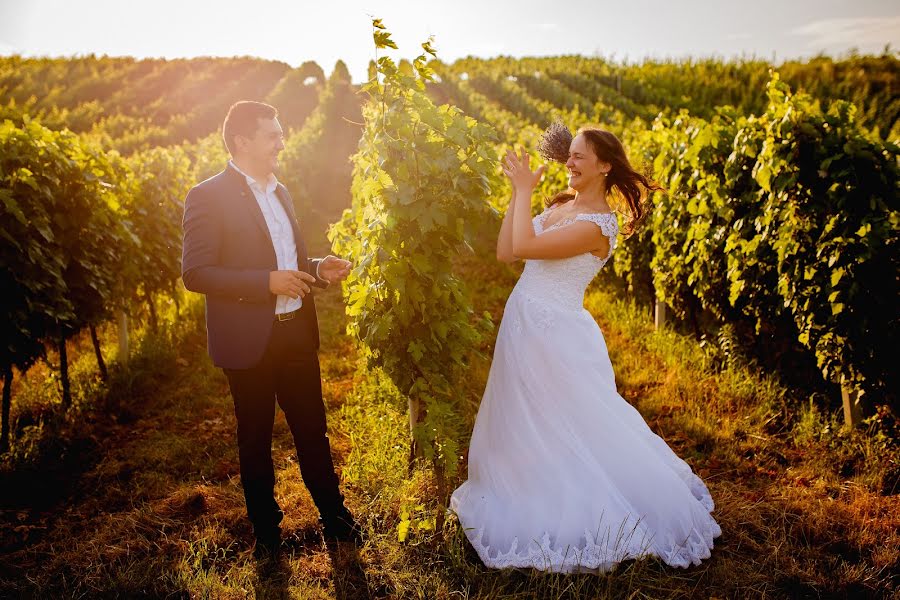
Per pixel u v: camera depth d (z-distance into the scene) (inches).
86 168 187.6
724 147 193.2
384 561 104.3
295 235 110.6
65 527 121.0
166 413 178.7
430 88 1228.5
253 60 1594.5
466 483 116.3
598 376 106.0
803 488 124.9
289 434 159.3
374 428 151.3
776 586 97.6
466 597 93.8
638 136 374.3
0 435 154.1
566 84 1350.9
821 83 1151.0
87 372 209.5
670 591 95.1
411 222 108.0
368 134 115.9
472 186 108.3
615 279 286.5
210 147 498.0
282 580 101.5
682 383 176.2
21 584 103.1
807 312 152.9
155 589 99.4
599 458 104.5
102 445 159.3
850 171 141.5
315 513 121.3
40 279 159.0
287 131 921.5
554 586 93.9
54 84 1208.8
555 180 325.4
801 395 165.9
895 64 1202.0
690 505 106.5
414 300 109.7
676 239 214.7
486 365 192.9
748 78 1296.8
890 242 138.1
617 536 98.5
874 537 108.0
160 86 1285.7
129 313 220.2
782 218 156.4
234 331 99.5
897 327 138.1
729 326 191.8
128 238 207.6
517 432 104.7
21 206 161.0
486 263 329.1
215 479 140.5
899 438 138.2
